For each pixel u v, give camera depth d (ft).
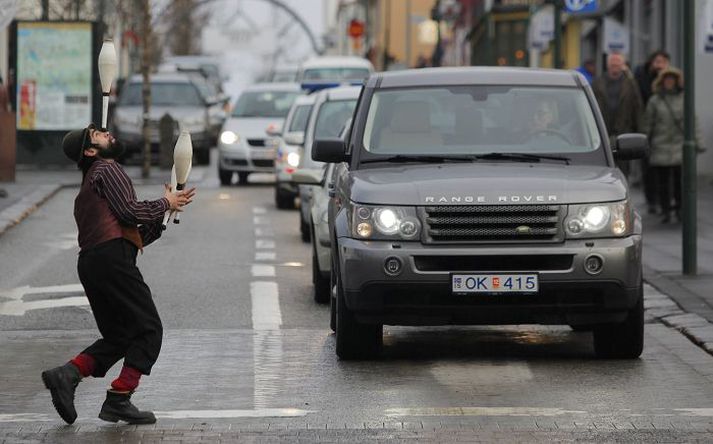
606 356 89.20
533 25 260.42
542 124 95.35
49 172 261.65
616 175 89.30
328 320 106.22
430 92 96.99
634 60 336.90
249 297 118.21
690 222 125.70
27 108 270.87
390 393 77.92
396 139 94.58
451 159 93.04
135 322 70.44
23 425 70.13
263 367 86.69
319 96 162.81
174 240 161.27
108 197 70.08
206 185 252.42
